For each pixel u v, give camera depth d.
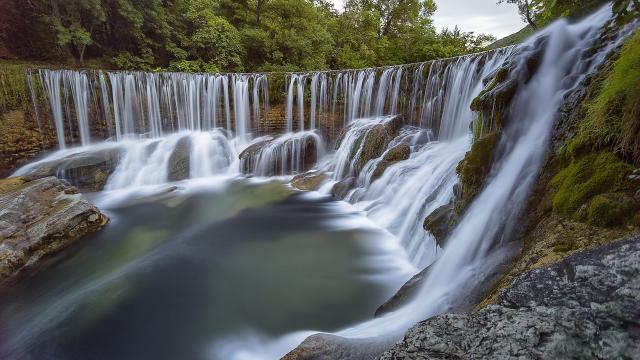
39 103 14.16
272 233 9.41
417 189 9.11
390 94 15.27
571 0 4.28
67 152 14.83
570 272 1.82
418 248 7.36
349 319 5.84
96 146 15.40
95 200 12.39
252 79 18.06
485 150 5.56
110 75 15.77
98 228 9.61
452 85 12.43
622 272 1.67
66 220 8.73
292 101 18.22
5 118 13.27
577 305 1.62
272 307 6.29
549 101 5.27
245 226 9.95
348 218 10.08
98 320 6.17
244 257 8.14
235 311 6.24
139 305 6.51
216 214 10.97
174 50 20.44
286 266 7.67
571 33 5.66
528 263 3.27
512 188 4.75
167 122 17.59
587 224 3.21
